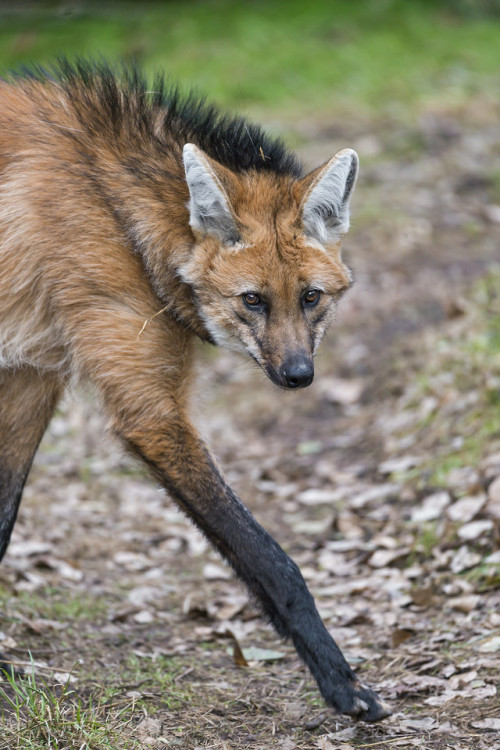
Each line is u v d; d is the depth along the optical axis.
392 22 25.11
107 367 5.91
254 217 5.98
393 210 16.91
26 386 6.59
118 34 23.28
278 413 12.66
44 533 9.42
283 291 5.98
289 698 6.32
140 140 6.27
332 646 5.64
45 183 5.95
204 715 5.96
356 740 5.56
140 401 5.93
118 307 5.94
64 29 23.14
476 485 8.80
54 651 6.87
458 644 6.75
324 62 22.92
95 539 9.60
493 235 15.91
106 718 5.73
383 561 8.50
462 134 19.81
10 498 6.72
